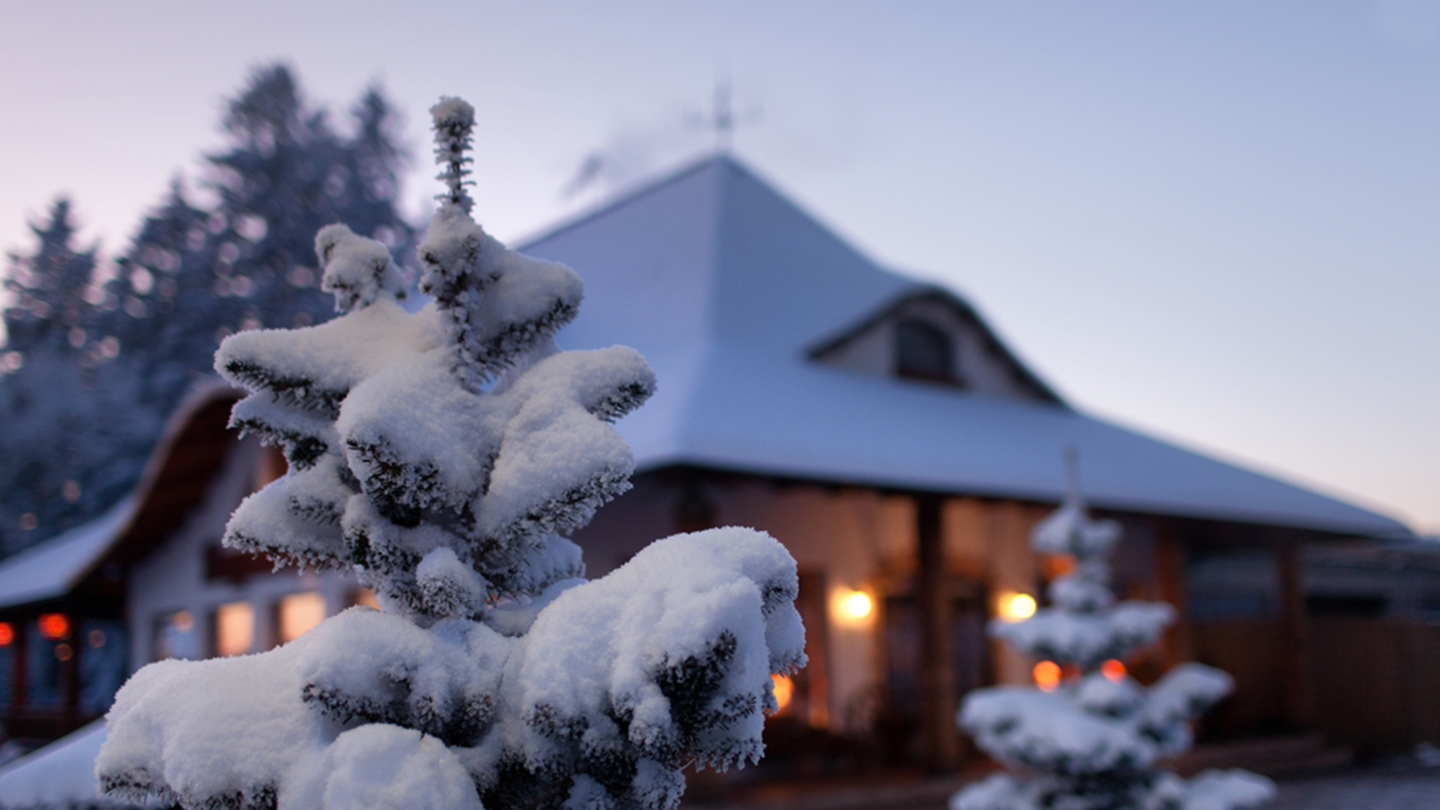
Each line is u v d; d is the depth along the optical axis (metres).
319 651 1.40
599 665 1.37
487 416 1.61
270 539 1.62
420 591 1.58
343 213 34.00
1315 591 20.59
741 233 16.12
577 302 1.70
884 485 10.22
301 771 1.37
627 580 1.44
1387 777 14.32
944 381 15.44
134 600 17.34
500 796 1.51
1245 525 15.72
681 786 1.42
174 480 14.88
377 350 1.68
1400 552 23.48
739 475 9.47
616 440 1.52
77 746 3.04
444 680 1.41
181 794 1.41
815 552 12.77
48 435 31.20
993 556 14.52
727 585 1.31
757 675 1.33
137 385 32.38
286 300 32.16
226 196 33.88
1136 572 16.62
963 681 13.90
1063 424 16.14
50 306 34.50
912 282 17.03
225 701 1.47
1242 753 14.54
